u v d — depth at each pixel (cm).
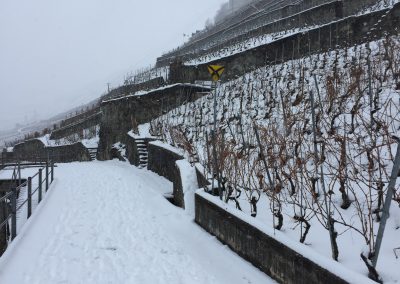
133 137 1964
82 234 786
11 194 758
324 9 2188
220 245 677
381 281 403
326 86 1041
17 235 771
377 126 635
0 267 605
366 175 622
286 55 1966
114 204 1043
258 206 715
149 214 934
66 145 3684
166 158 1370
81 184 1381
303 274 455
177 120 1811
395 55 1141
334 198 616
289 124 842
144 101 2311
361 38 1656
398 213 512
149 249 696
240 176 816
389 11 1540
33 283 557
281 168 659
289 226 596
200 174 913
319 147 757
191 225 814
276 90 1437
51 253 678
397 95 863
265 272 545
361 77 1022
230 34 3516
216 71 950
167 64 3741
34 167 2205
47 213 962
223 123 1418
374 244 441
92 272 598
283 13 2883
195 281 558
